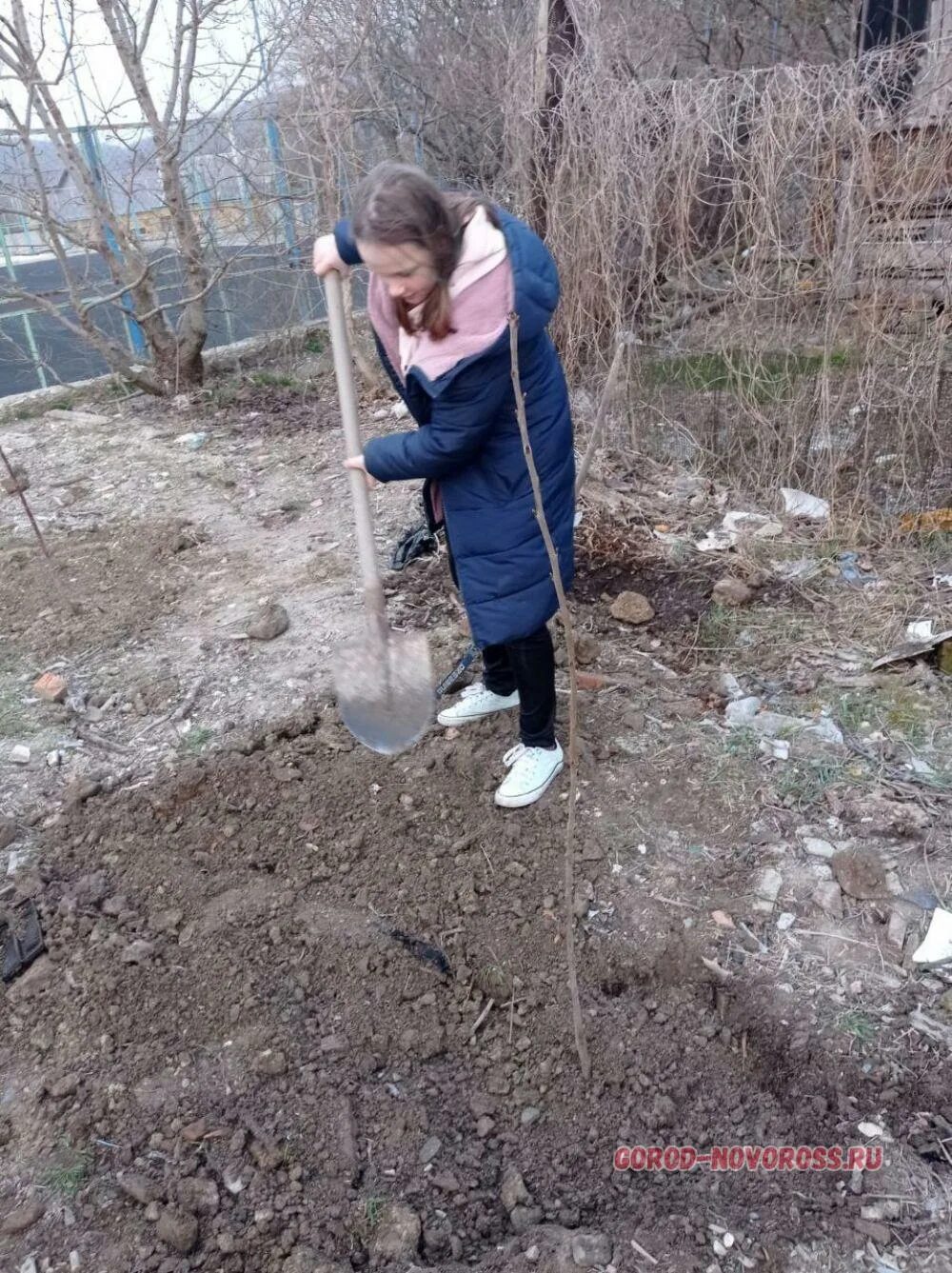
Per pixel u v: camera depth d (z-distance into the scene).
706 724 3.17
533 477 1.84
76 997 2.39
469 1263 1.90
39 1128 2.13
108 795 3.05
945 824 2.71
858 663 3.44
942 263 3.94
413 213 1.89
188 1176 2.02
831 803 2.81
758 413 4.55
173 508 5.16
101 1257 1.90
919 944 2.39
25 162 7.21
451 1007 2.36
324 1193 2.00
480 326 2.05
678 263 4.80
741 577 4.02
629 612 3.79
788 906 2.52
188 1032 2.30
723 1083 2.17
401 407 6.27
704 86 4.51
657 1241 1.88
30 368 8.80
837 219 4.17
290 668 3.57
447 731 3.16
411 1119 2.13
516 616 2.48
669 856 2.68
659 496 4.74
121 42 6.47
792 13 9.68
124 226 7.41
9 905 2.67
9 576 4.52
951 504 4.25
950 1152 1.97
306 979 2.41
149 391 7.21
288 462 5.70
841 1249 1.83
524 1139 2.11
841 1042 2.18
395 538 4.50
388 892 2.63
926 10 6.74
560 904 2.57
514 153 5.39
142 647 3.85
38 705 3.54
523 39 6.61
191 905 2.62
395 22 7.73
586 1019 2.31
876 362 4.12
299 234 7.33
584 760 3.01
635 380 4.99
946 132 3.84
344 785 2.99
